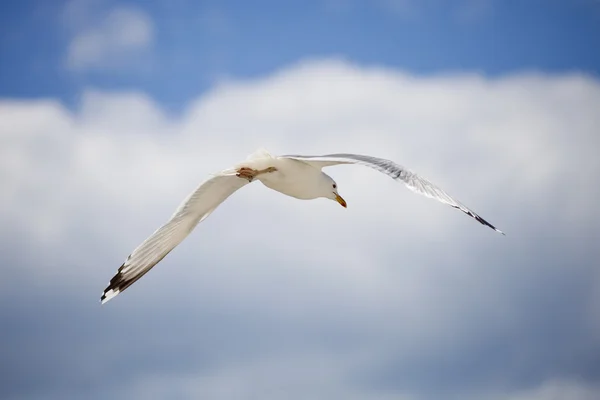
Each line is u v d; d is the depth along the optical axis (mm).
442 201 8617
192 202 10891
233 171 10766
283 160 10906
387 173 8836
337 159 9508
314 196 11453
